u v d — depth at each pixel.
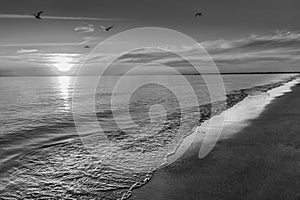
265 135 12.36
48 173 8.85
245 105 23.50
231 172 8.23
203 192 7.05
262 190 7.02
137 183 7.78
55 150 11.55
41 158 10.44
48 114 24.72
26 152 11.31
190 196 6.88
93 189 7.56
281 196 6.70
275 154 9.68
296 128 13.52
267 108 20.73
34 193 7.46
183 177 8.05
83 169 9.12
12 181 8.27
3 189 7.71
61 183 8.05
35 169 9.24
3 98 46.00
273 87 46.88
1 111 27.84
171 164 9.19
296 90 37.00
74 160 10.10
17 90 74.69
